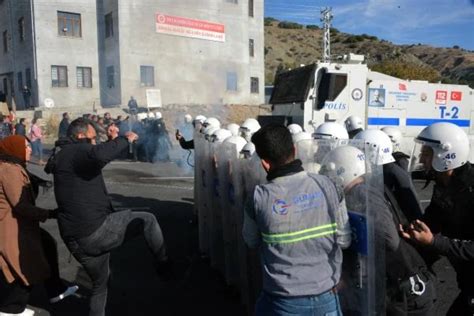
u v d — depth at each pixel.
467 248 2.07
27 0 26.66
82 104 27.67
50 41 26.58
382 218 2.13
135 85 26.44
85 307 3.99
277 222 1.99
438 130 2.26
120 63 25.94
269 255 2.04
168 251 5.41
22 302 3.47
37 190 3.73
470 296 2.23
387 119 10.24
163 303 4.03
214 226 4.70
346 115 9.56
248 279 3.64
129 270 4.83
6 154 3.39
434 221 2.36
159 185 10.38
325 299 1.99
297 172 2.08
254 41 33.16
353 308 2.21
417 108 10.61
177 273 4.25
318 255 2.01
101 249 3.26
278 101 10.03
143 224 3.52
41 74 26.42
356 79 9.55
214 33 29.30
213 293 4.25
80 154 3.12
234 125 5.52
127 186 10.20
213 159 4.64
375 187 2.14
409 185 2.99
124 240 3.37
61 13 26.84
